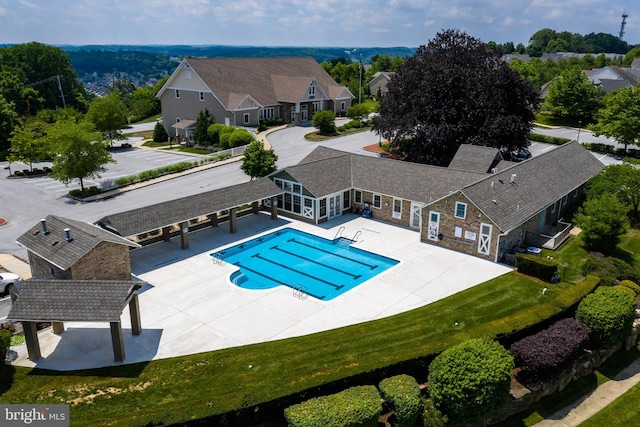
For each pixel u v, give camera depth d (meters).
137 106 97.31
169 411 15.41
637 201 35.78
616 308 20.94
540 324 21.17
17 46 102.62
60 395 17.25
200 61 66.69
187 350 20.11
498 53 50.47
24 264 28.27
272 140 60.66
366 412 15.36
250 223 35.06
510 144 46.69
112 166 52.25
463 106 46.94
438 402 16.64
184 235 30.12
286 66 80.06
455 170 34.34
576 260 28.84
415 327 21.86
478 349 17.00
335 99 78.12
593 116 73.94
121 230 26.91
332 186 35.22
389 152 55.34
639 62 134.38
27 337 19.02
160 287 25.47
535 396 18.77
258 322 22.30
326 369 18.11
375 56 150.38
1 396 17.16
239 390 17.45
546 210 33.28
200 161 51.12
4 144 60.59
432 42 53.34
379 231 33.53
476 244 29.17
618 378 20.81
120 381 18.08
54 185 45.16
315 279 27.06
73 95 106.69
